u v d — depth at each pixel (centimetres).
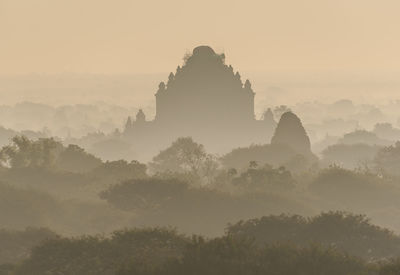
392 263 15112
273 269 14862
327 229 19962
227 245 15325
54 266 17262
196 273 14450
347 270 15212
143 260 15625
